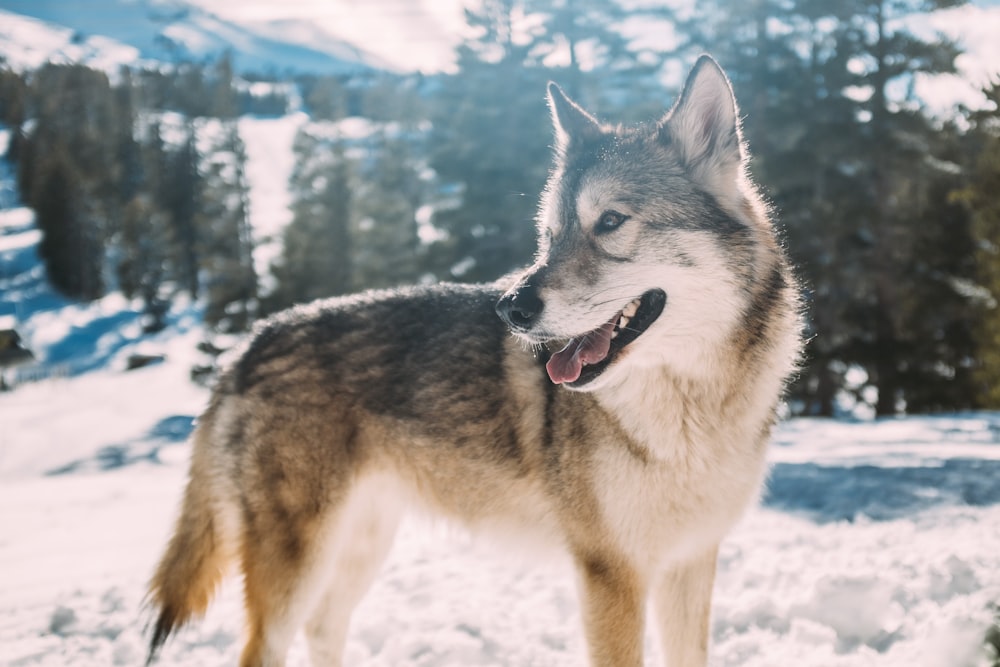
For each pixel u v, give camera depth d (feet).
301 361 12.91
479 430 12.20
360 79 428.15
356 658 13.98
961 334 74.28
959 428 38.40
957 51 64.28
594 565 11.39
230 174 185.26
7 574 22.43
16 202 252.42
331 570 12.79
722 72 11.25
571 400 11.45
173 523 13.60
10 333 149.69
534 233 80.33
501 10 86.48
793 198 67.05
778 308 11.32
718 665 12.24
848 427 40.73
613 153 11.61
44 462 58.34
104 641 15.39
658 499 10.98
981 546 15.64
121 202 226.99
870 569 14.97
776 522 20.67
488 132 84.28
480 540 12.76
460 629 14.44
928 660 10.49
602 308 10.90
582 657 13.04
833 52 66.54
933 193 74.33
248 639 12.60
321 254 120.26
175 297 183.01
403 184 131.95
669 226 10.89
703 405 10.84
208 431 13.48
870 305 67.51
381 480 13.19
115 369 142.51
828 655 11.79
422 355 12.62
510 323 10.93
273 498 12.72
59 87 277.64
